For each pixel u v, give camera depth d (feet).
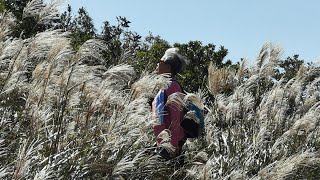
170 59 18.04
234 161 21.49
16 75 17.34
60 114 16.65
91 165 14.93
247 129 26.04
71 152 15.81
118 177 14.75
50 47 17.83
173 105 17.48
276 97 26.81
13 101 17.46
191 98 17.12
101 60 19.67
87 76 17.42
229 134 23.95
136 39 52.24
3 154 14.21
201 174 16.44
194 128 17.98
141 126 16.92
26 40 17.97
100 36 64.85
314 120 25.02
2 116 16.67
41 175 12.26
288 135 24.45
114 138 15.89
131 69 17.53
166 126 17.52
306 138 25.16
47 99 16.80
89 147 16.21
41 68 16.79
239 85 27.35
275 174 16.88
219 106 25.57
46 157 14.99
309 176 20.53
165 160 17.89
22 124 16.79
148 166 16.60
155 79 16.94
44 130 16.28
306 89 30.35
